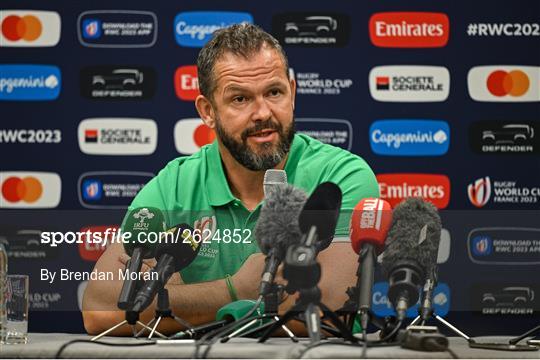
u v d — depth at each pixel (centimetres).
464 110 1543
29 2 1532
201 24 1538
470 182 1541
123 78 1535
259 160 884
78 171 1531
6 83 1531
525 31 1541
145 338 652
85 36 1536
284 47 1540
